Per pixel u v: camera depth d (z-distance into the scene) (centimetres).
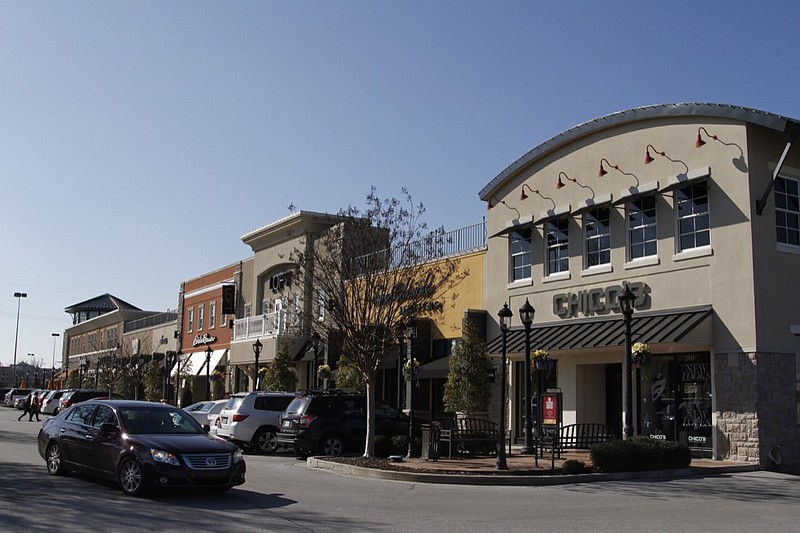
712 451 2078
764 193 2059
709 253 2138
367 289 2095
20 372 13662
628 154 2412
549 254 2680
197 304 5638
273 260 4481
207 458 1330
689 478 1805
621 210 2419
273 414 2555
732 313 2062
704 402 2128
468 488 1611
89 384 7238
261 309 4647
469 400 2609
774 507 1375
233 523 1102
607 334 2266
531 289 2702
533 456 2136
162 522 1091
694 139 2217
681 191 2258
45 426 1664
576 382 2495
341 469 1884
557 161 2666
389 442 2180
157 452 1315
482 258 2938
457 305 3028
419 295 2127
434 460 2005
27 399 4641
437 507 1332
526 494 1529
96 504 1234
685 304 2192
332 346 2491
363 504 1347
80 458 1486
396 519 1192
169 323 6200
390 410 2358
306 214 4103
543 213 2686
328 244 2189
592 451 1816
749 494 1546
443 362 2897
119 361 6006
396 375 3366
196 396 5394
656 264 2288
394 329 2092
